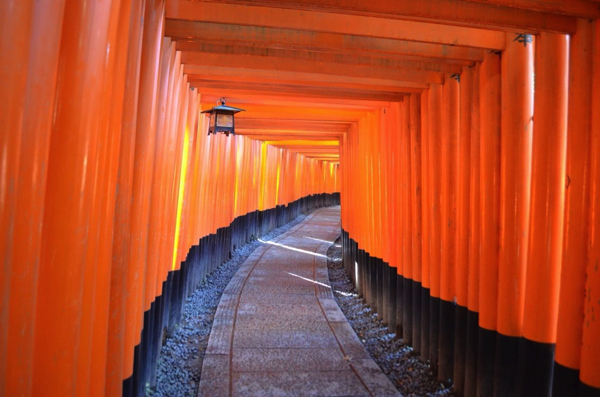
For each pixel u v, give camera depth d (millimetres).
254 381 4273
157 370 4375
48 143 1287
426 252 4688
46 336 1411
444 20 2561
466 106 3816
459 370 3967
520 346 3027
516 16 2572
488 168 3408
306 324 6043
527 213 3207
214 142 8445
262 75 4621
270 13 3084
